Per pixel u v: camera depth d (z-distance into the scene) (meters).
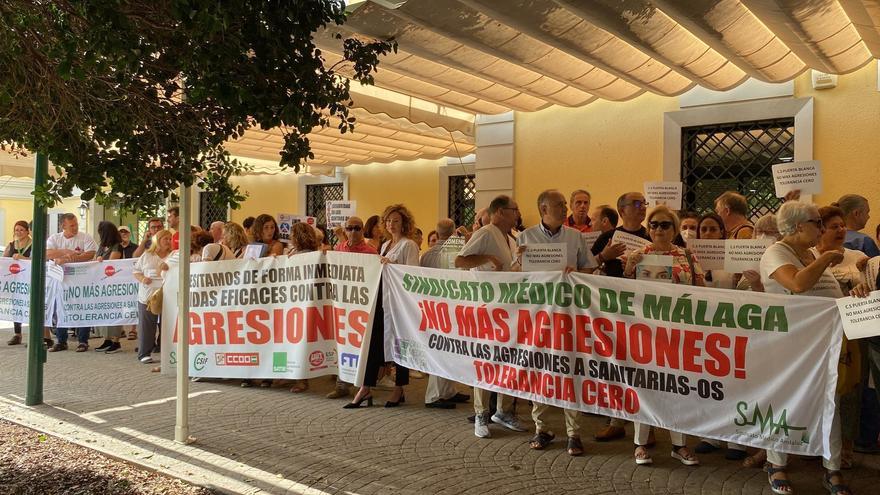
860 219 5.50
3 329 12.18
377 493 4.33
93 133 4.16
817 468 4.79
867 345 4.49
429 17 5.71
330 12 3.71
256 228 8.26
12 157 12.99
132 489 4.45
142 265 9.01
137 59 3.08
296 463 4.89
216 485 4.46
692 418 4.47
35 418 6.12
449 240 7.16
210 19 2.89
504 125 10.12
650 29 5.93
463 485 4.47
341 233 9.30
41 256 6.67
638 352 4.70
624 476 4.64
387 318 6.38
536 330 5.19
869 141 7.46
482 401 5.59
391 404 6.62
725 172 8.52
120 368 8.52
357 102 8.63
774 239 5.22
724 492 4.34
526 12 5.58
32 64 3.57
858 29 5.80
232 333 7.33
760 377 4.20
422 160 13.62
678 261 4.93
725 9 5.45
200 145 4.44
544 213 5.45
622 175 9.09
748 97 8.16
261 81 3.40
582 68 7.37
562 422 6.11
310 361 6.88
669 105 8.70
